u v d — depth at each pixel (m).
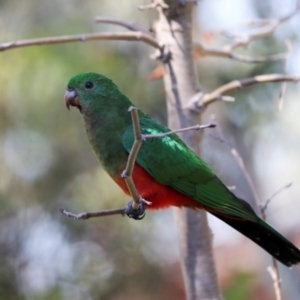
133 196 6.46
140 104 13.55
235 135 15.11
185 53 8.69
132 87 13.43
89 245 13.77
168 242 15.93
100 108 8.33
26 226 13.46
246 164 15.53
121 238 14.06
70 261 13.52
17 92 12.64
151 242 14.58
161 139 8.27
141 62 13.55
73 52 12.80
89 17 13.62
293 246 7.88
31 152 13.62
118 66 13.20
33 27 13.72
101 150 8.33
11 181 13.67
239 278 12.02
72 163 13.76
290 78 8.25
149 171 8.17
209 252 8.56
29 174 13.78
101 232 13.94
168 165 8.21
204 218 8.62
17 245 13.29
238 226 8.28
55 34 12.90
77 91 8.45
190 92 8.64
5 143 13.50
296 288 15.06
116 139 8.23
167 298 15.48
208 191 8.26
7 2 14.06
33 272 13.23
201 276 8.49
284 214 20.36
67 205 13.59
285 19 9.55
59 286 13.18
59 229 13.64
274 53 12.98
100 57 13.12
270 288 15.45
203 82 13.69
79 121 13.34
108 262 13.87
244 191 15.72
